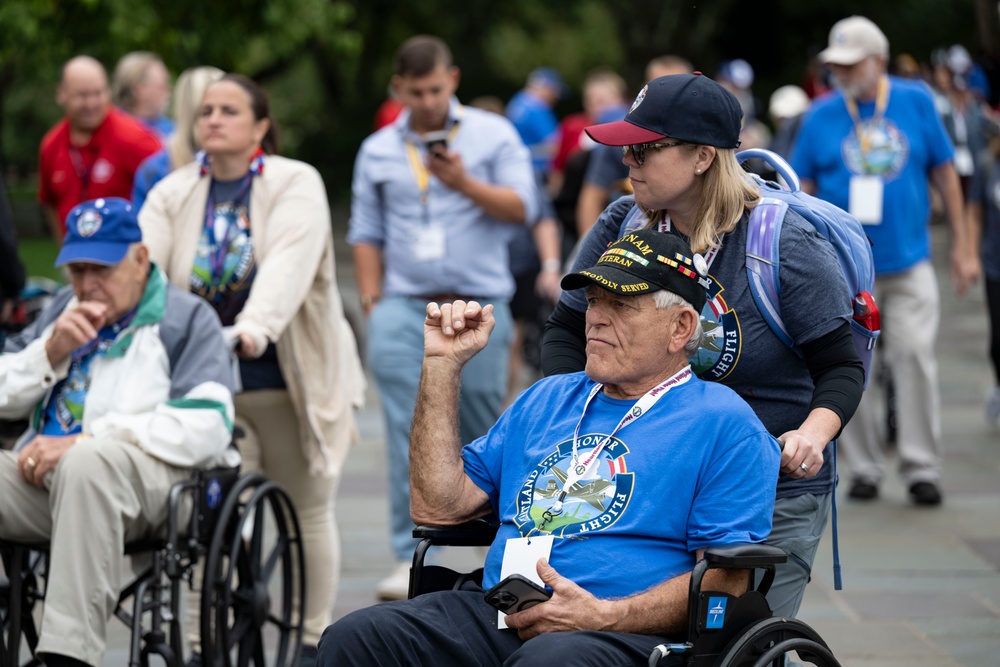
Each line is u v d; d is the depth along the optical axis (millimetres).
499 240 18516
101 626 12133
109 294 13250
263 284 14453
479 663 9734
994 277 25969
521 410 10484
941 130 21953
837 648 15484
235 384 14992
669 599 9281
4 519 12828
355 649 9578
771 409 10359
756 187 10344
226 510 12797
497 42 125812
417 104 18188
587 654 9000
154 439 12609
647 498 9578
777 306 10094
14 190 91062
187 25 53656
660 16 99562
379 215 18797
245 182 15164
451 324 10344
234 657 14977
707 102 9914
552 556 9672
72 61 23312
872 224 21672
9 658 12703
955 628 16156
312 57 104812
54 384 13539
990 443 26719
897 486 23359
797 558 10672
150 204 15492
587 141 30094
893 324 21984
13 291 17219
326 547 15414
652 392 9844
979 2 35344
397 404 17922
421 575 10391
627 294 9578
